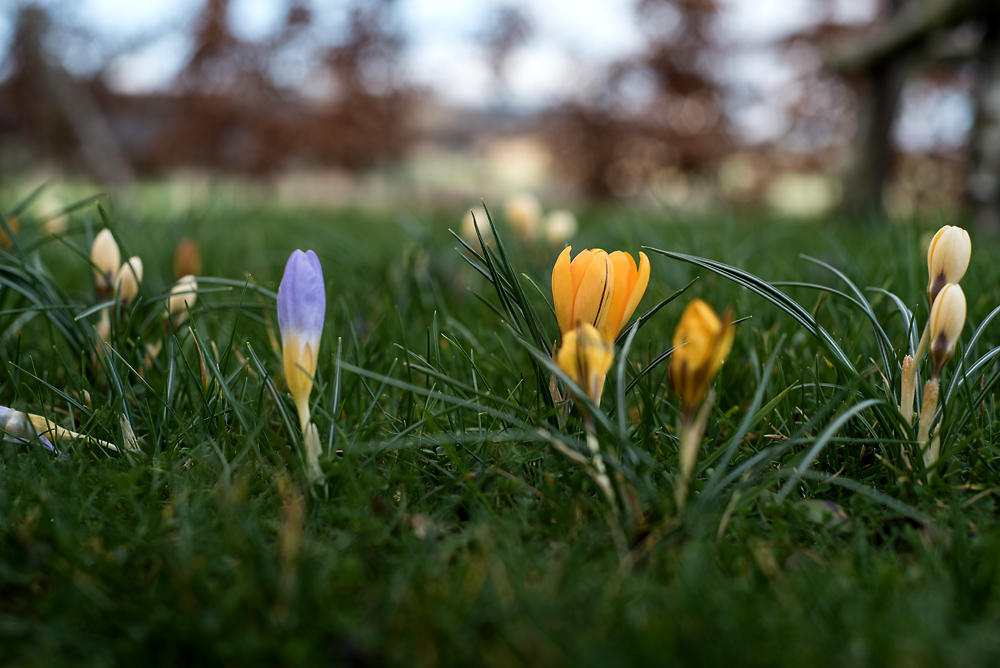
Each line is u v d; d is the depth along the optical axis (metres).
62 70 2.96
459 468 0.38
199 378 0.44
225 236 1.11
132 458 0.40
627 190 4.12
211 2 3.49
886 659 0.31
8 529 0.36
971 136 1.75
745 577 0.34
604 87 4.11
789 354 0.47
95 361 0.46
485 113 4.40
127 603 0.33
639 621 0.32
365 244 1.11
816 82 3.73
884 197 2.10
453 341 0.43
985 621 0.32
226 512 0.35
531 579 0.34
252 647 0.31
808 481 0.39
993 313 0.40
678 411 0.42
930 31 1.78
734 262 0.75
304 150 3.73
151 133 3.67
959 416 0.40
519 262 0.79
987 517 0.37
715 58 4.01
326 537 0.36
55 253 0.88
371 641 0.31
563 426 0.39
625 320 0.38
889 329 0.52
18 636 0.33
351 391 0.45
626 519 0.36
